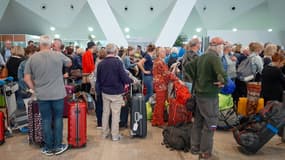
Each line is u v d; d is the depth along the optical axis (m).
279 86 3.29
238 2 11.81
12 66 3.79
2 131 3.17
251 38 9.80
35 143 3.14
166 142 3.19
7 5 11.52
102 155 2.88
